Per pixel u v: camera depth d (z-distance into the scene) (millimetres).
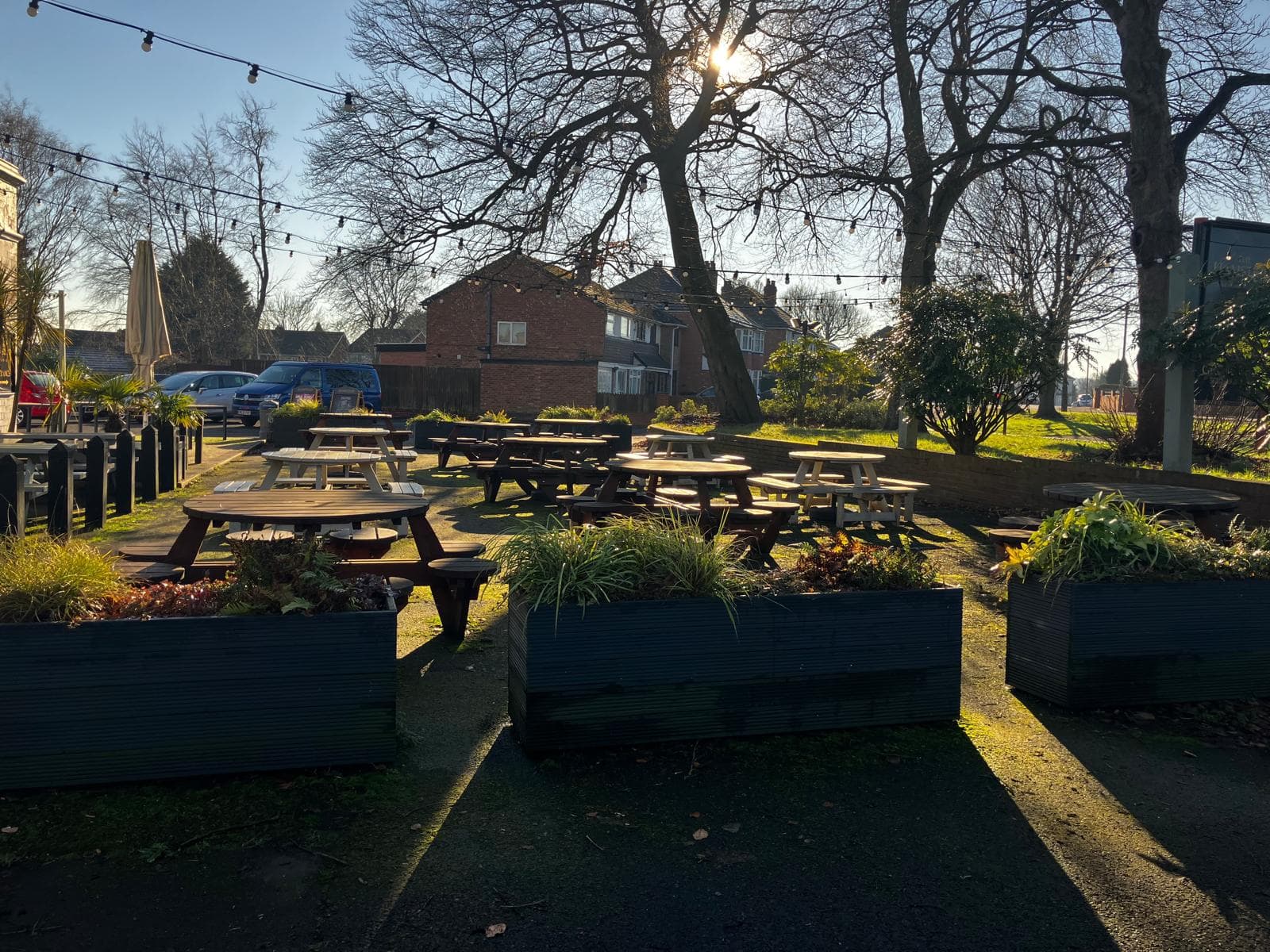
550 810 3201
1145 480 9070
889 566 4043
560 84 21547
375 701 3346
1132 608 4262
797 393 29297
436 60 20016
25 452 7492
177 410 12586
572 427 16984
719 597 3699
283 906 2604
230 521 4656
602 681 3607
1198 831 3195
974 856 2996
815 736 3875
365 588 3566
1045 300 28516
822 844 3041
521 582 3719
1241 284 9539
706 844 3016
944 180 23016
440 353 41844
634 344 48219
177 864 2781
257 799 3174
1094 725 4129
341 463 8102
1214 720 4215
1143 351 13562
